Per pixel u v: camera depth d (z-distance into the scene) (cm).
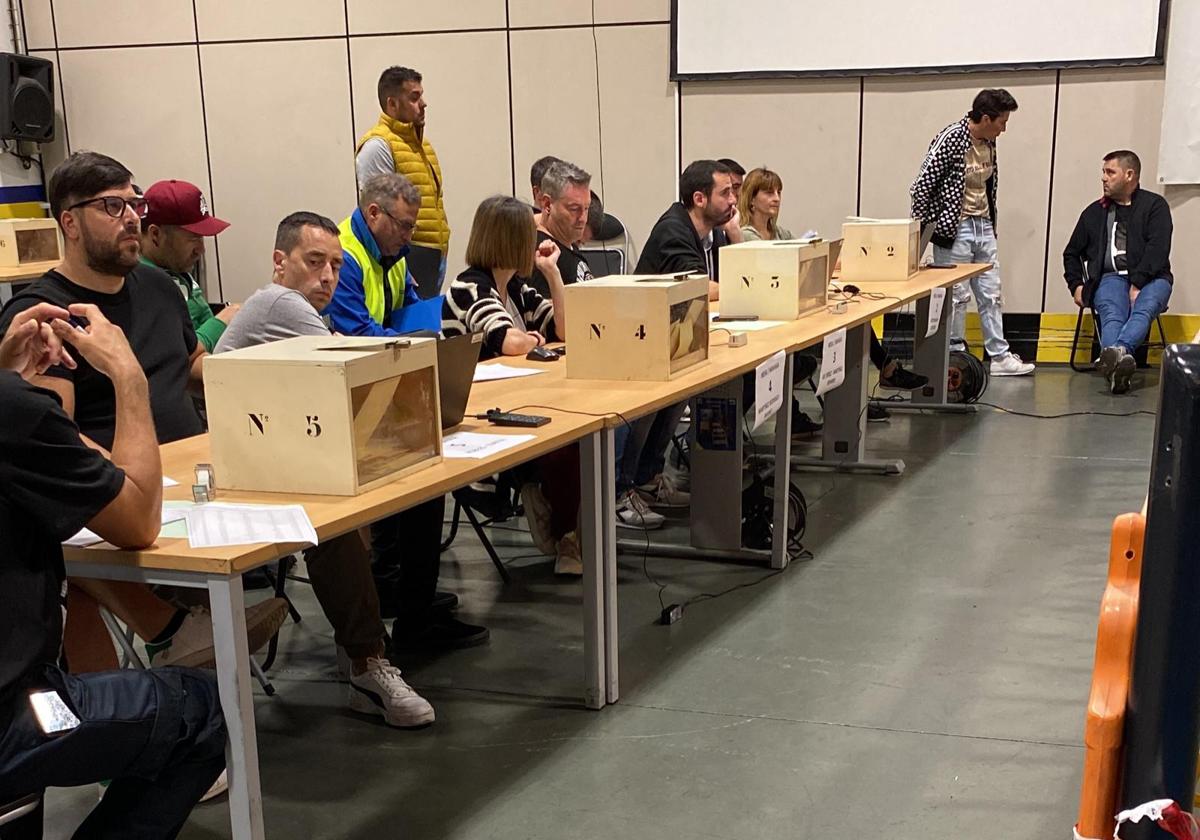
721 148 697
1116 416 538
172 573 165
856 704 263
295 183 764
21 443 149
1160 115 632
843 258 513
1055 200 657
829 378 374
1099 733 122
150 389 254
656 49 692
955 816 215
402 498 194
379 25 727
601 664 262
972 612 315
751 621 314
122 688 159
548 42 705
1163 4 614
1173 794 118
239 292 791
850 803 221
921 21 653
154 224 340
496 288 349
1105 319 600
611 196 718
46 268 624
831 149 683
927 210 614
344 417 189
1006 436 509
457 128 730
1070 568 346
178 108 772
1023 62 643
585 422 246
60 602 159
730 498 360
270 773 237
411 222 359
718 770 235
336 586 255
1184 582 112
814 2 664
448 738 251
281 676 286
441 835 212
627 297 288
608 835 211
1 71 730
